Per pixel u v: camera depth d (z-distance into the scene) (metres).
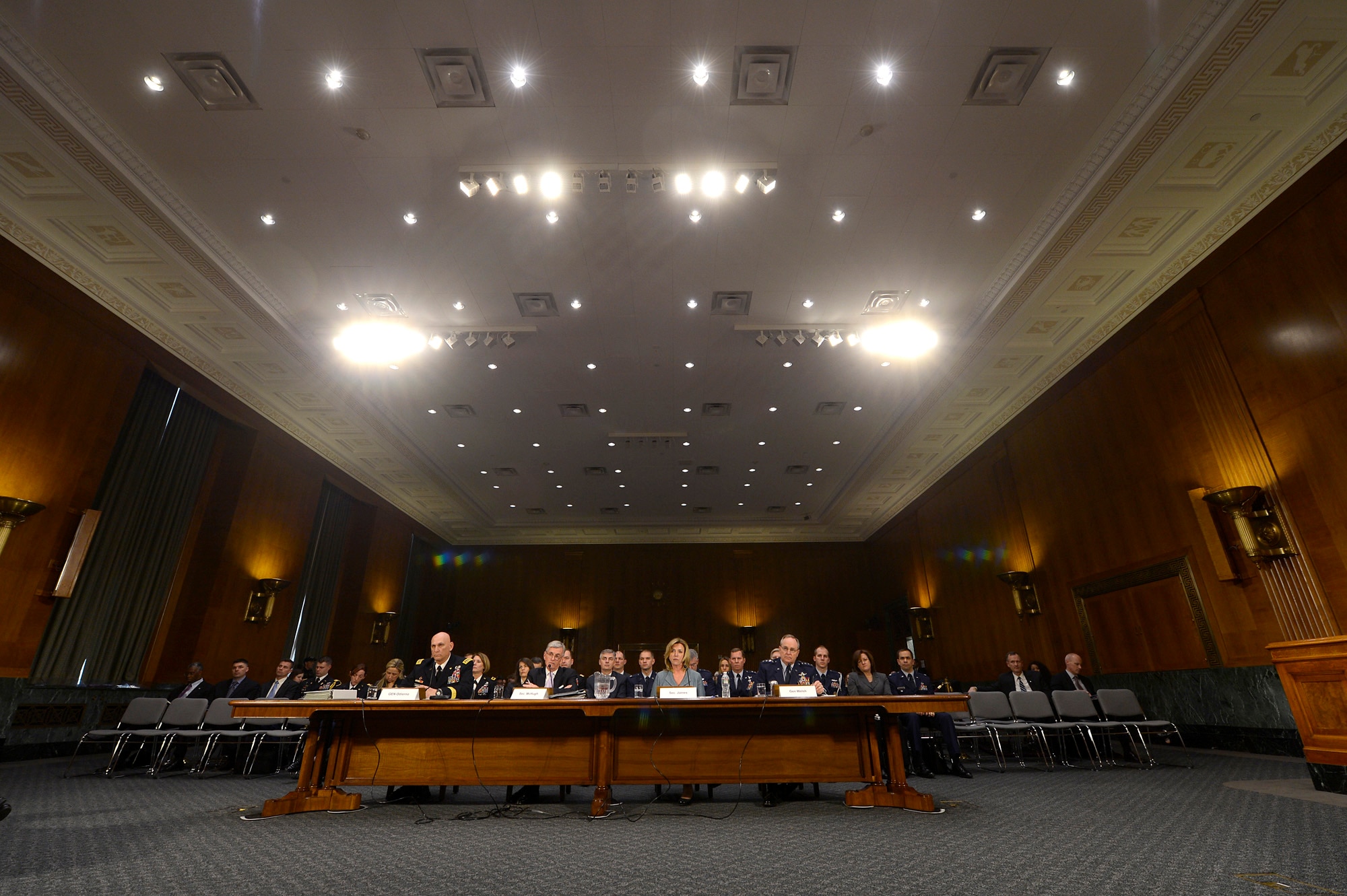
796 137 6.51
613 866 2.98
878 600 18.83
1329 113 6.09
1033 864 2.93
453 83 5.94
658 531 19.66
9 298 7.20
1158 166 6.71
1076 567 10.11
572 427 12.91
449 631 19.02
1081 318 9.19
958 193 7.19
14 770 7.02
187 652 10.10
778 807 4.62
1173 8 5.38
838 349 10.18
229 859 3.15
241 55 5.69
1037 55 5.73
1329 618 6.39
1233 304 7.32
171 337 9.15
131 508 9.35
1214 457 7.61
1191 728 8.02
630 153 6.65
